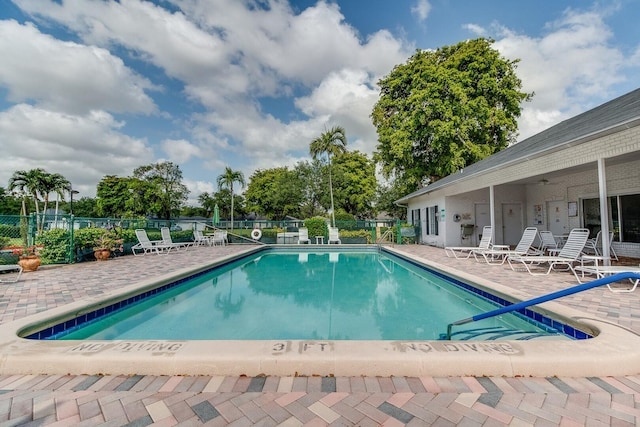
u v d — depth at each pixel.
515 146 12.31
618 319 3.75
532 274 7.11
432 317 5.35
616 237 9.44
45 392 2.28
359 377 2.47
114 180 41.62
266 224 21.42
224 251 13.51
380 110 22.30
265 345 2.75
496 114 18.78
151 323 5.09
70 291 5.58
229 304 6.29
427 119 18.70
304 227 18.92
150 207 36.09
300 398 2.20
